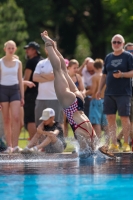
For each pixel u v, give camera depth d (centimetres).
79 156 2375
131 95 2764
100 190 1552
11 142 2797
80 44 10794
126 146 2730
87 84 3391
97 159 2342
